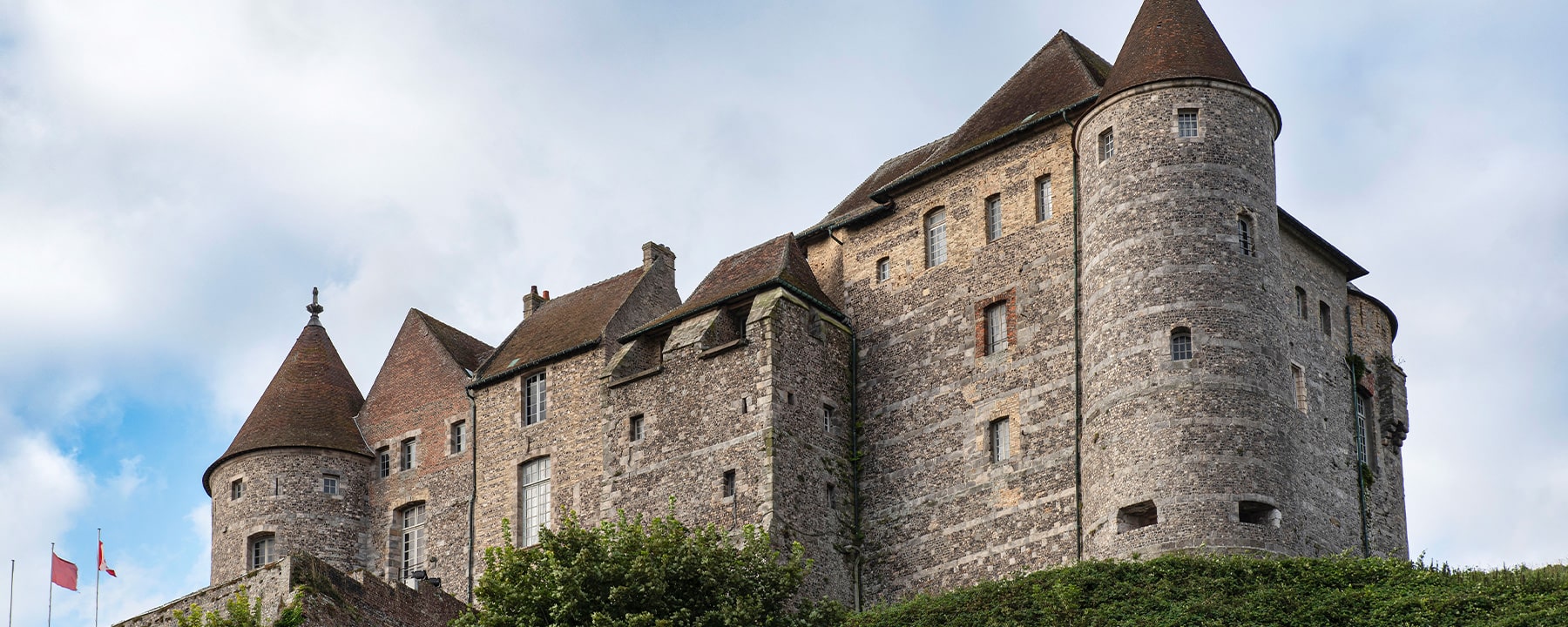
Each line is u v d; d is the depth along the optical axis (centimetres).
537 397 5988
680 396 5425
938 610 4541
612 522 5062
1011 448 5081
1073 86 5403
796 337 5362
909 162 6009
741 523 5119
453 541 5991
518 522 5850
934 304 5416
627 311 6012
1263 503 4550
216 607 4203
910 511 5225
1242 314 4744
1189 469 4566
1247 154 4941
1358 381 5534
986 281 5319
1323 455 5200
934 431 5266
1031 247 5244
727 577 4538
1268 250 4891
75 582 4928
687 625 4375
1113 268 4884
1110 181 4978
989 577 4981
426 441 6194
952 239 5453
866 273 5619
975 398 5212
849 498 5331
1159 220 4844
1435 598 4144
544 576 4444
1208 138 4919
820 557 5150
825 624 4653
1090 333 4944
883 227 5638
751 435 5203
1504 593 4156
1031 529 4944
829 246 5809
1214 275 4772
